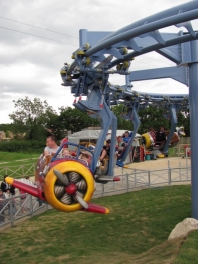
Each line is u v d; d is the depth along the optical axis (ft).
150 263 16.92
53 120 173.27
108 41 18.90
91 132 84.99
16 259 23.45
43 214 36.17
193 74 26.84
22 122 172.86
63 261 22.39
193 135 27.22
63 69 26.03
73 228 30.48
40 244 26.58
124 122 155.12
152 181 49.32
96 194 43.09
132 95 39.60
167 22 15.72
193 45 26.37
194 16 14.83
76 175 16.16
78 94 24.81
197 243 18.21
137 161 76.23
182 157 81.92
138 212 34.40
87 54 21.35
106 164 24.86
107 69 22.63
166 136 48.65
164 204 36.88
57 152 17.03
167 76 35.60
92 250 24.44
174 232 21.13
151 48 20.16
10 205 32.12
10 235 29.35
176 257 16.58
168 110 50.62
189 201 37.52
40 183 17.31
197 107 26.81
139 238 26.58
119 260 20.94
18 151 139.95
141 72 37.78
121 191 45.34
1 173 65.16
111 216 33.63
